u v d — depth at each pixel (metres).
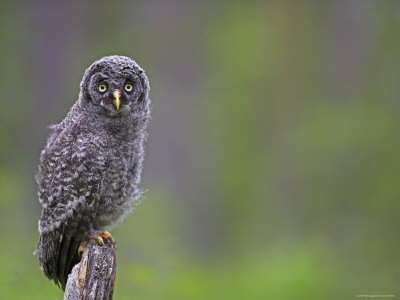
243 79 24.84
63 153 7.97
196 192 23.59
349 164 20.56
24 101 21.62
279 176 22.41
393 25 21.66
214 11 25.59
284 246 20.20
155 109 24.42
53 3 21.91
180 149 24.09
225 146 23.92
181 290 16.25
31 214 18.52
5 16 22.42
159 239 18.78
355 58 22.94
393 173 19.92
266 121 24.30
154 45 25.05
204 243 22.77
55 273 8.19
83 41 22.75
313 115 22.75
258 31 25.45
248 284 17.95
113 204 8.16
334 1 23.78
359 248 18.97
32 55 21.88
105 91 8.04
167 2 25.30
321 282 17.61
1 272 11.49
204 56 25.31
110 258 7.38
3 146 20.86
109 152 8.02
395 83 21.67
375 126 20.80
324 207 20.50
